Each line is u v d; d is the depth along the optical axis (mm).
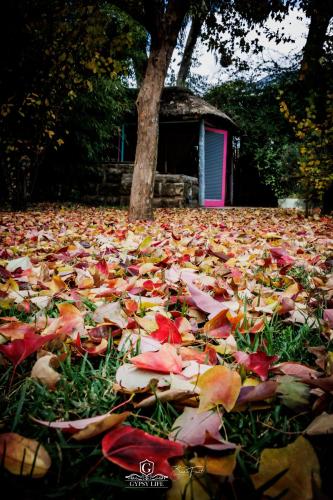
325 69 6980
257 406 760
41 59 5883
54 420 747
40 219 5539
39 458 567
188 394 747
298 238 3814
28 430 711
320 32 6910
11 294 1559
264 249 2926
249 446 672
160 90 5359
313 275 2084
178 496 535
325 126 6047
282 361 1056
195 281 1748
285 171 10008
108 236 3832
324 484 549
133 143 13695
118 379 825
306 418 746
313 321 1326
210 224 5438
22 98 6215
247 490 541
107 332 1159
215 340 1174
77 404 797
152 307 1404
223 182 13945
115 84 9664
